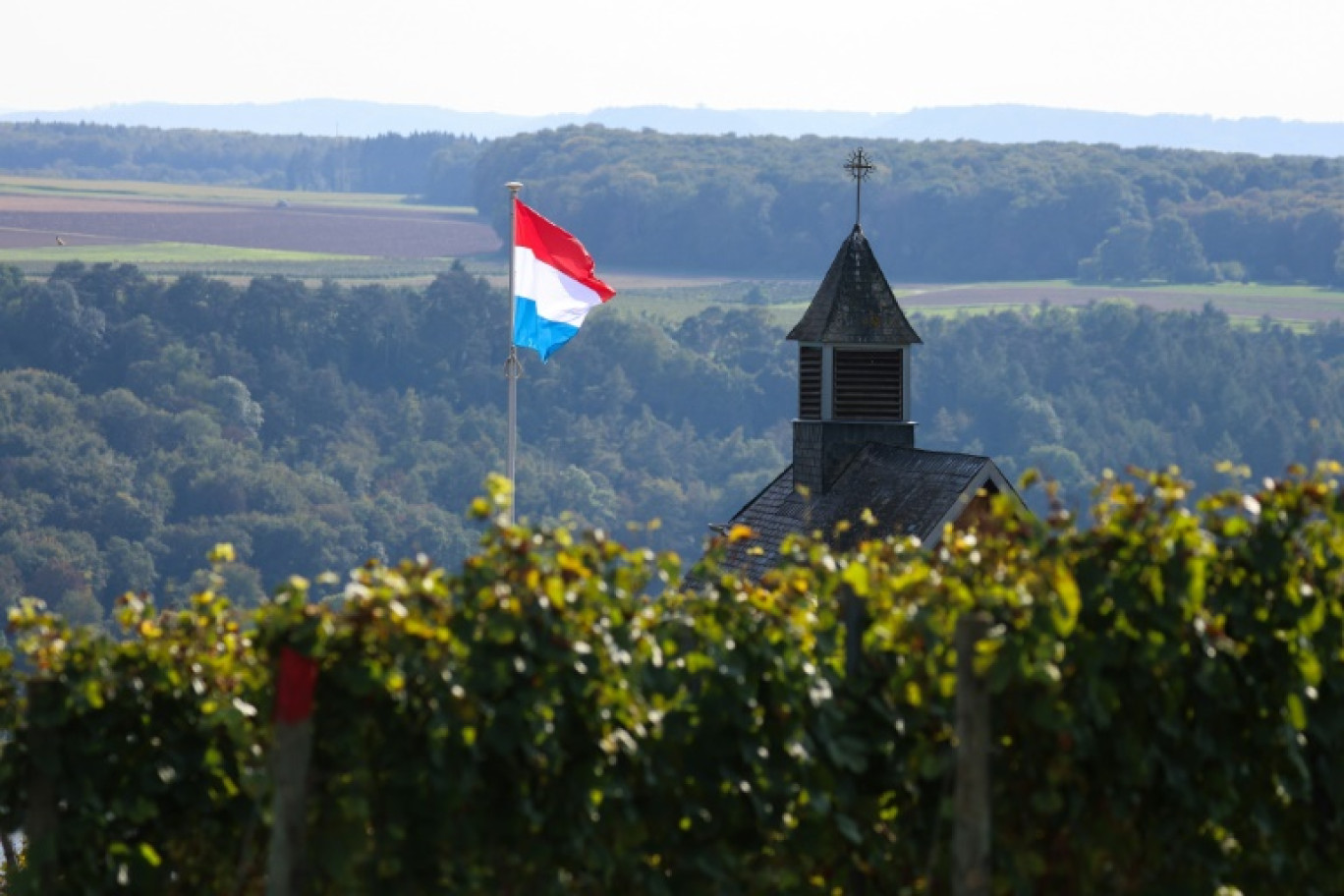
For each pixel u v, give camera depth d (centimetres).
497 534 2855
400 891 2816
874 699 3056
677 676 2994
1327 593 3108
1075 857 3014
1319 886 3188
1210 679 2958
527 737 2805
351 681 2727
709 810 2998
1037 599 2839
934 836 2964
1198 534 2938
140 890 2975
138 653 2958
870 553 3225
